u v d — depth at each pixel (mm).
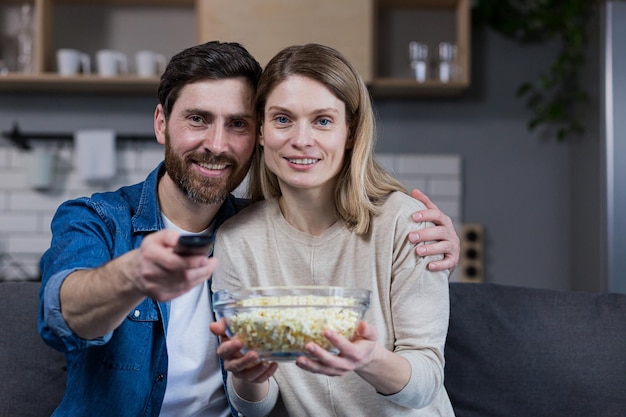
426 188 4727
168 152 1962
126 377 1842
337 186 1857
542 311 2104
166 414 1934
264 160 1970
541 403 2033
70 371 1885
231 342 1403
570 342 2064
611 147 3820
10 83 4402
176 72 1923
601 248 3895
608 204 3818
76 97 4656
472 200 4750
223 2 4273
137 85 4445
